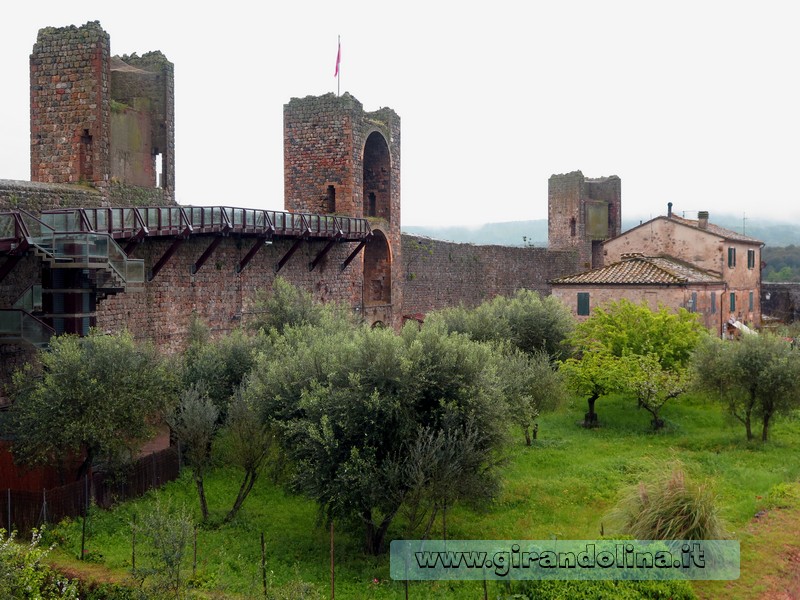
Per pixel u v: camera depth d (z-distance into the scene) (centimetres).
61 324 2361
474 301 6300
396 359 1872
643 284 4384
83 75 3145
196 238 3384
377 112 5059
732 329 4906
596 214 7862
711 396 3019
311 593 1545
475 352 2005
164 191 3578
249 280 3741
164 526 1612
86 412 1991
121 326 2969
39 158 3209
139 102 3622
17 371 2241
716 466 2589
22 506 1906
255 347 2584
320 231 4050
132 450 2167
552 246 7838
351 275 4631
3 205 2544
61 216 2425
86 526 1914
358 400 1833
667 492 1822
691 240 5075
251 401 2067
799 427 3200
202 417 2138
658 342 3519
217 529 2031
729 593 1620
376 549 1909
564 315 3844
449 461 1797
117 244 2528
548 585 1559
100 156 3136
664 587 1554
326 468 1823
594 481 2445
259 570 1755
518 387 2492
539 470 2608
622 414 3484
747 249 5334
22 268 2539
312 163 4684
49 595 1559
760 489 2320
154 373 2170
